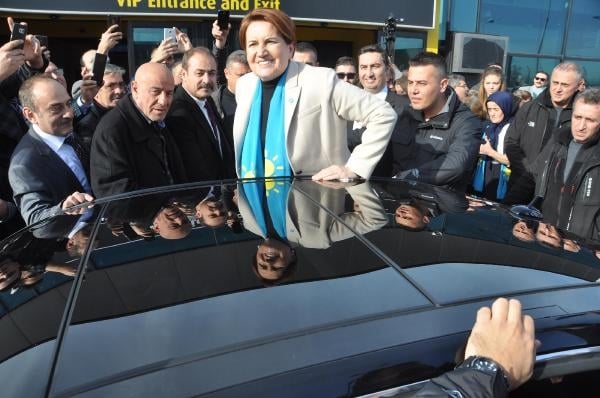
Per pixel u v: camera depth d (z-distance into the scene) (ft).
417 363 2.63
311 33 29.50
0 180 8.30
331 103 6.61
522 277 3.49
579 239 4.48
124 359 2.59
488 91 13.84
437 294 3.15
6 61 8.06
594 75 35.55
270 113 6.81
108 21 22.53
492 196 12.25
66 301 3.23
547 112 10.18
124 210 4.96
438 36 29.48
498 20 31.78
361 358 2.60
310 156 6.82
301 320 2.85
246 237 4.02
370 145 6.37
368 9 26.78
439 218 4.58
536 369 2.79
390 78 15.51
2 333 3.05
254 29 6.48
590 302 3.22
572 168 7.79
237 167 7.38
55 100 7.29
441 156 7.91
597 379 2.97
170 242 3.99
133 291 3.26
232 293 3.14
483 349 2.66
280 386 2.42
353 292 3.14
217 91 11.28
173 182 8.15
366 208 4.81
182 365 2.52
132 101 7.59
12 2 20.90
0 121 8.39
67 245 4.18
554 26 33.37
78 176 7.77
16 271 3.81
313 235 4.07
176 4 23.40
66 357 2.65
